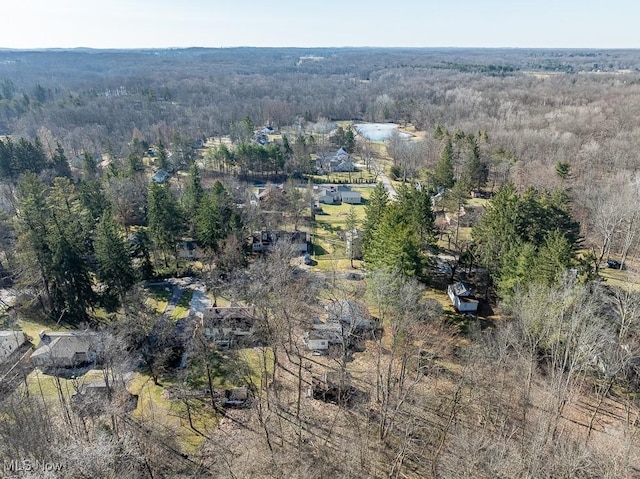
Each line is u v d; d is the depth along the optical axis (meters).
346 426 36.00
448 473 29.67
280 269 53.38
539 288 38.44
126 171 89.88
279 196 89.75
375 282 42.56
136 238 63.00
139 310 46.22
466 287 52.59
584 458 26.94
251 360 44.47
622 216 57.22
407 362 40.34
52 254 49.50
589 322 36.81
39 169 92.31
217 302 55.69
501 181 90.38
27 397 32.38
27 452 24.80
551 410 33.53
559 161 77.44
